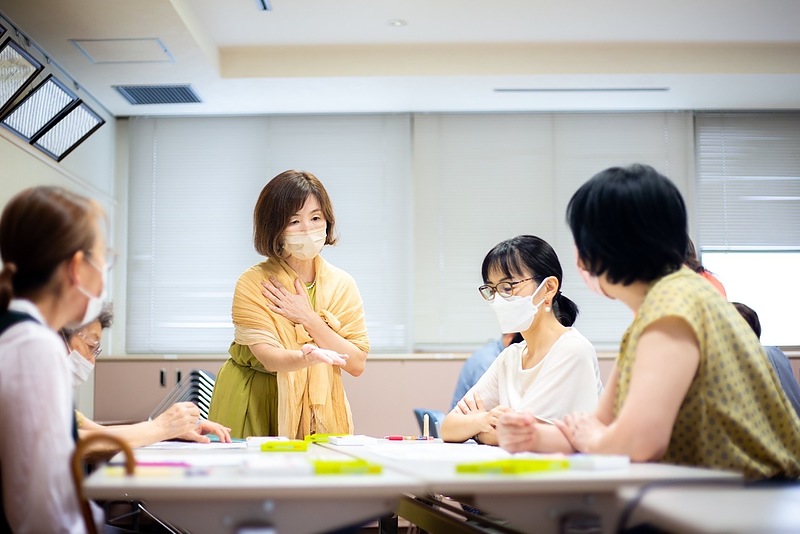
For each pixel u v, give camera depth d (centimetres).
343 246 543
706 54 485
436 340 542
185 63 452
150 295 539
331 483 114
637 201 158
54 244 139
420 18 443
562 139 555
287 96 512
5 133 380
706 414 152
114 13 385
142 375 503
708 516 107
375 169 549
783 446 158
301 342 274
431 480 116
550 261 230
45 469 128
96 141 512
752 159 560
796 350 554
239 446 215
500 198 552
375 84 493
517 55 482
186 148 548
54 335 136
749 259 558
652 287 159
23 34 405
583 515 124
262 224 271
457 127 554
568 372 219
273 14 433
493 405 245
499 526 181
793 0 426
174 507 140
